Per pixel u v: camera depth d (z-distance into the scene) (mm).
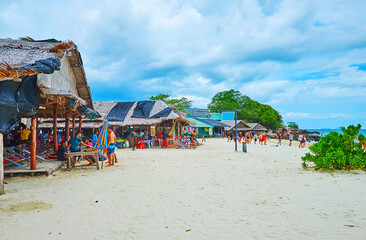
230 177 8344
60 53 9477
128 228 4145
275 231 3885
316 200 5457
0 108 6047
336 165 9453
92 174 9047
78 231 4031
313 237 3627
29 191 6602
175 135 27234
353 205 5027
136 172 9445
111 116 25297
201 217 4605
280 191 6332
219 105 77375
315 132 75125
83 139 15508
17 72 5977
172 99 50688
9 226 4230
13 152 10328
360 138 9734
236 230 3971
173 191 6566
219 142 34531
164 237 3779
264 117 81938
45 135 21609
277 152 18203
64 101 9516
